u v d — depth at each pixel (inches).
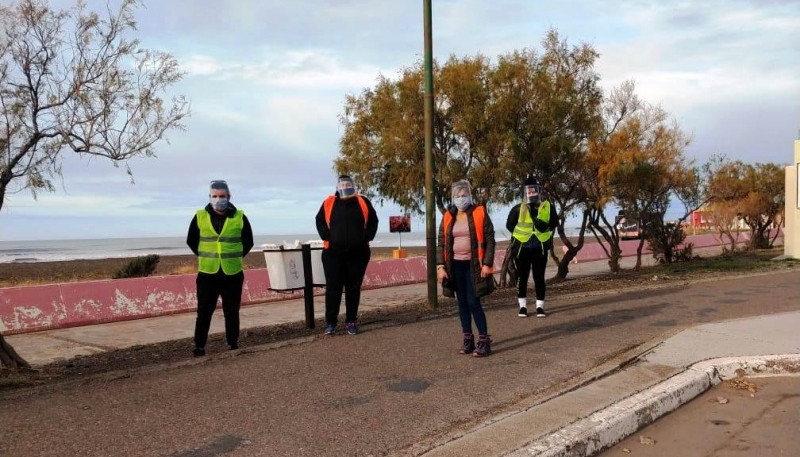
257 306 564.4
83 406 221.0
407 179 557.9
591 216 684.1
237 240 310.5
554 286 567.8
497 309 421.1
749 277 582.2
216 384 246.8
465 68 557.6
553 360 276.8
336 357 288.7
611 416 202.8
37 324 456.8
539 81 556.4
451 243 289.4
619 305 425.4
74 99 301.4
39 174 305.9
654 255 815.1
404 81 561.6
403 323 374.9
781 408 229.0
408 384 243.3
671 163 683.4
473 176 557.9
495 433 189.0
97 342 403.5
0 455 176.6
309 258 377.4
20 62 295.1
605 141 621.6
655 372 254.1
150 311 522.3
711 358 272.8
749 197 1019.3
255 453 177.5
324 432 193.2
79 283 490.3
